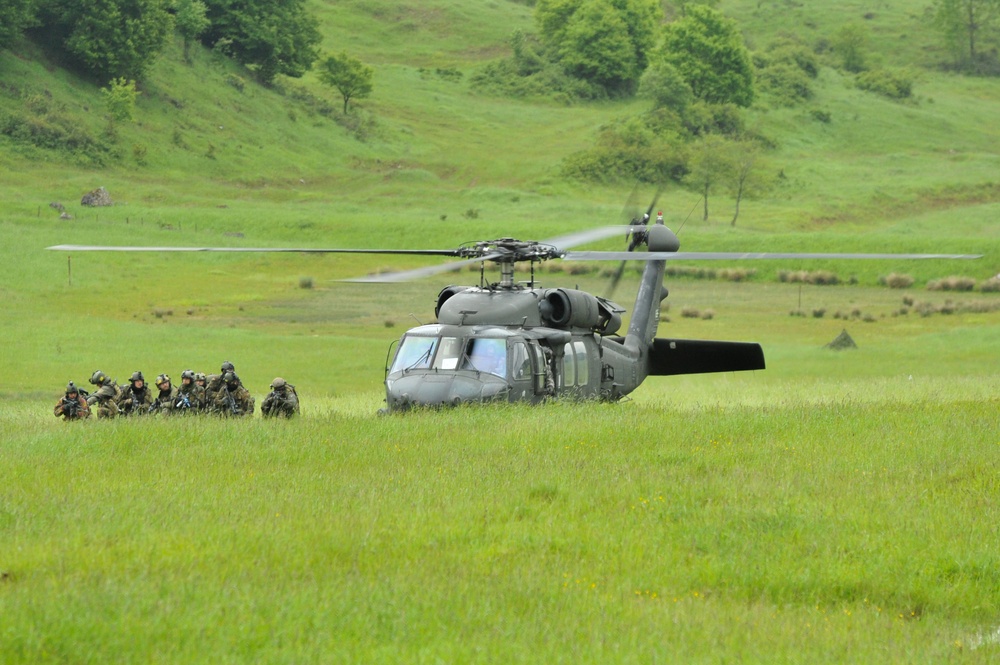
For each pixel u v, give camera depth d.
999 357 161.25
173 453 48.53
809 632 26.89
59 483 42.12
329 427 55.16
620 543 34.06
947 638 27.28
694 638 26.05
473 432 52.66
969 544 33.66
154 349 171.12
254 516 36.41
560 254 68.81
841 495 40.09
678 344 77.81
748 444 50.03
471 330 64.94
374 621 26.09
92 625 24.66
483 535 34.75
